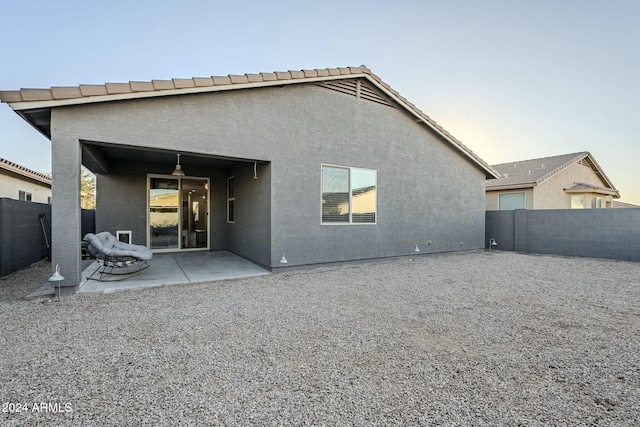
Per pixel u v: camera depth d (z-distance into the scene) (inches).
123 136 205.6
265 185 277.7
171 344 125.3
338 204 308.3
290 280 248.1
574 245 407.5
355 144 319.9
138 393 90.7
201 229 390.9
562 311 173.2
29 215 310.3
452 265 328.2
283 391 92.4
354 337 134.1
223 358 113.5
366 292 212.5
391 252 348.8
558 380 100.2
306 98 287.4
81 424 77.0
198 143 232.4
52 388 93.0
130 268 281.3
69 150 192.1
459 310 173.9
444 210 402.3
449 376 102.0
